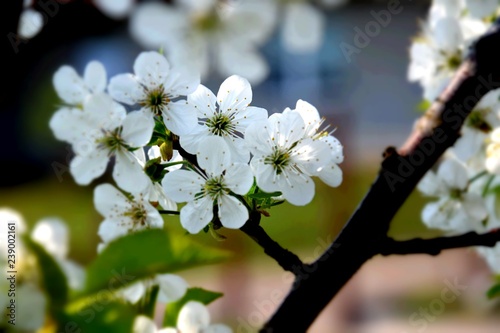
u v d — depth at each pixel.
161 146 0.45
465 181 0.56
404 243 0.45
